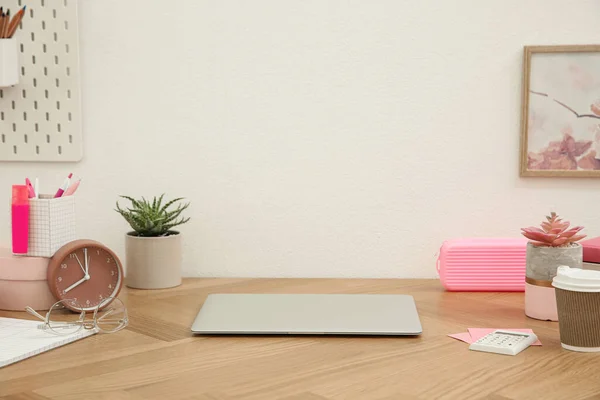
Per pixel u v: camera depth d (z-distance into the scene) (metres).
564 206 1.53
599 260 1.25
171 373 0.96
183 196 1.56
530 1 1.49
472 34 1.50
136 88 1.54
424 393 0.89
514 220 1.54
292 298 1.34
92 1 1.53
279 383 0.92
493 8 1.50
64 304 1.25
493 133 1.52
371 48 1.51
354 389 0.90
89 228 1.58
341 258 1.56
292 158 1.54
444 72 1.51
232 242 1.56
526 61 1.49
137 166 1.56
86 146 1.56
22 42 1.54
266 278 1.56
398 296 1.36
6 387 0.91
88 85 1.55
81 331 1.14
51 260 1.27
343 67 1.52
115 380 0.93
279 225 1.56
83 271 1.27
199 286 1.47
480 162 1.53
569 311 1.06
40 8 1.53
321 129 1.53
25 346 1.05
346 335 1.13
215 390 0.90
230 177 1.55
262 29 1.52
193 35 1.53
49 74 1.54
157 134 1.55
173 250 1.46
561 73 1.50
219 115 1.54
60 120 1.55
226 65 1.53
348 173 1.54
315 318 1.20
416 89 1.52
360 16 1.51
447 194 1.54
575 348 1.06
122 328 1.17
